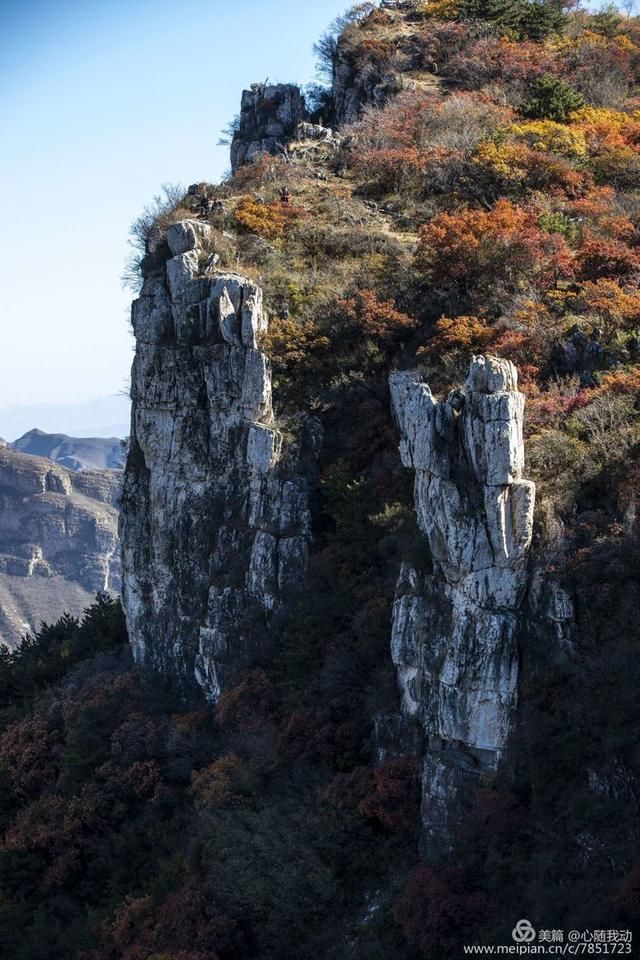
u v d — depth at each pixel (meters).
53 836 61.84
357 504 61.81
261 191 89.62
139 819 61.38
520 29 123.06
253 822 53.72
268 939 50.19
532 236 71.75
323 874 50.59
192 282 69.19
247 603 64.44
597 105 107.19
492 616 48.19
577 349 62.03
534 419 54.94
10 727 73.31
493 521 47.88
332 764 54.97
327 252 79.94
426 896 45.47
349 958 47.44
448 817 48.75
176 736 62.53
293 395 68.69
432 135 98.25
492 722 48.03
